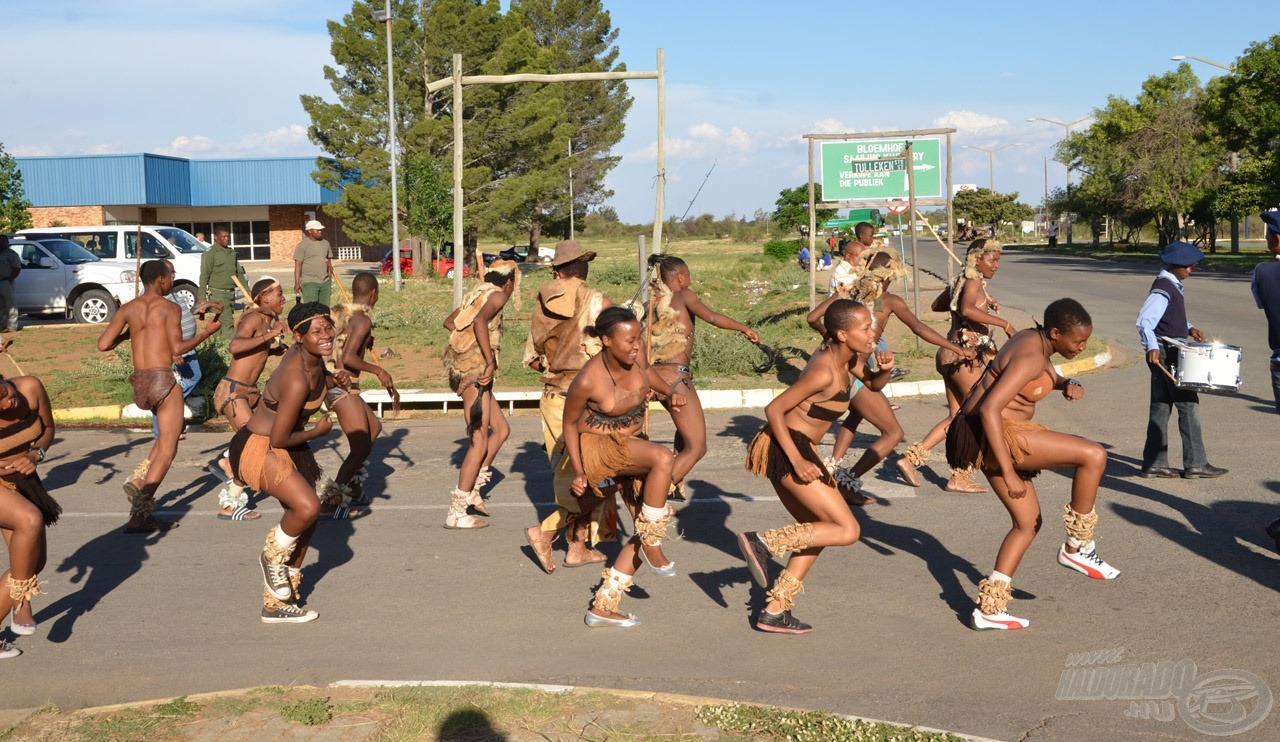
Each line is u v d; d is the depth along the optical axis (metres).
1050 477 8.96
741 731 4.39
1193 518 7.65
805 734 4.33
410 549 7.53
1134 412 11.84
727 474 9.52
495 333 8.10
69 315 21.91
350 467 8.35
